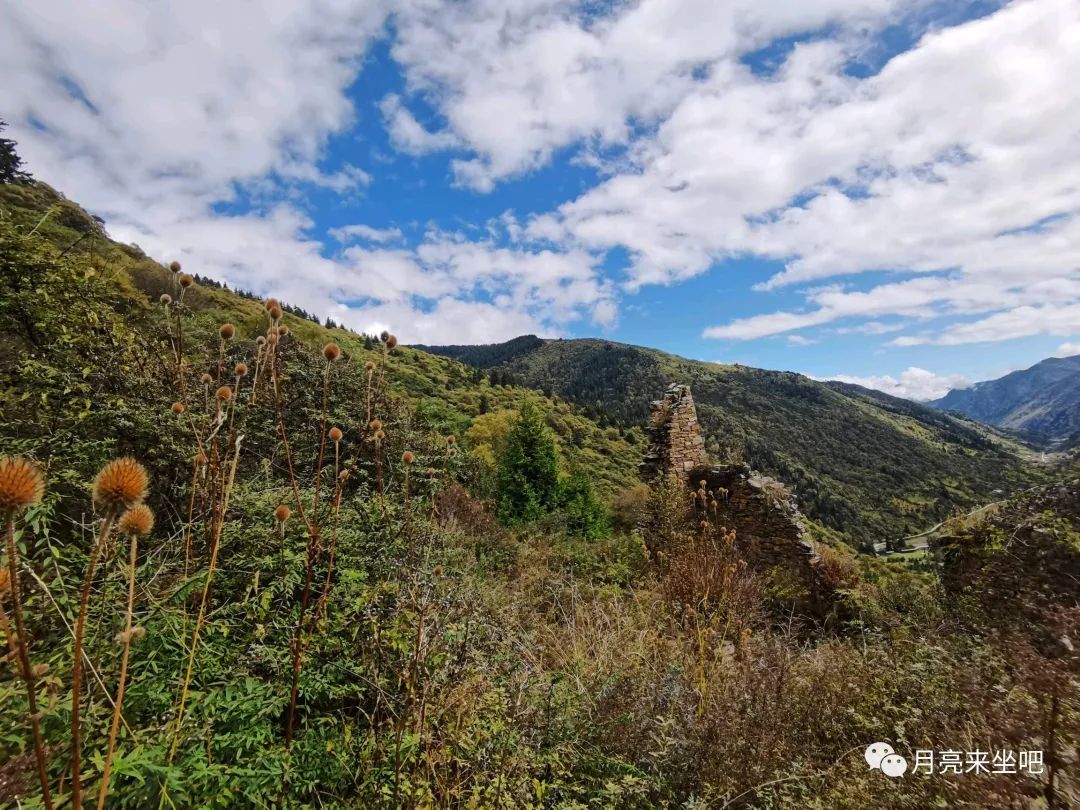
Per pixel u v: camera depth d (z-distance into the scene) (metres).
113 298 5.42
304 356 7.17
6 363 3.97
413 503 4.19
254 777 1.87
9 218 4.41
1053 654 3.29
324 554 3.31
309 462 5.70
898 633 5.04
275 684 2.40
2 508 1.00
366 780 2.09
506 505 12.96
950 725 2.93
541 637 4.61
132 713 2.02
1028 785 2.31
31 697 1.08
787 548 8.48
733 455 10.86
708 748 2.93
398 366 32.50
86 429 3.74
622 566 7.74
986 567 5.29
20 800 1.42
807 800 2.48
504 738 2.55
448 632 2.90
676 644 4.45
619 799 2.44
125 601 2.32
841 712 3.29
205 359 5.09
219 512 2.52
